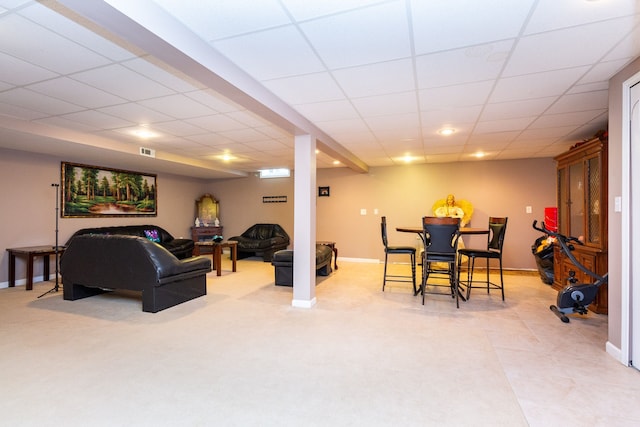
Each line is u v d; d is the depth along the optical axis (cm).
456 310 364
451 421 173
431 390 203
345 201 748
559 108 331
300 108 330
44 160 521
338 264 692
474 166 655
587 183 373
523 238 625
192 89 286
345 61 230
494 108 331
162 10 170
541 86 275
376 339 282
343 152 526
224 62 223
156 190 730
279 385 208
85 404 187
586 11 172
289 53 219
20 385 207
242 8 169
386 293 440
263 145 520
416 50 215
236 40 201
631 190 229
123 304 385
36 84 273
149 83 272
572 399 193
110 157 547
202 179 865
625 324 234
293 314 350
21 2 164
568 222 428
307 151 376
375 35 196
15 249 467
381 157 613
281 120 321
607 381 213
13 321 325
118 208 643
